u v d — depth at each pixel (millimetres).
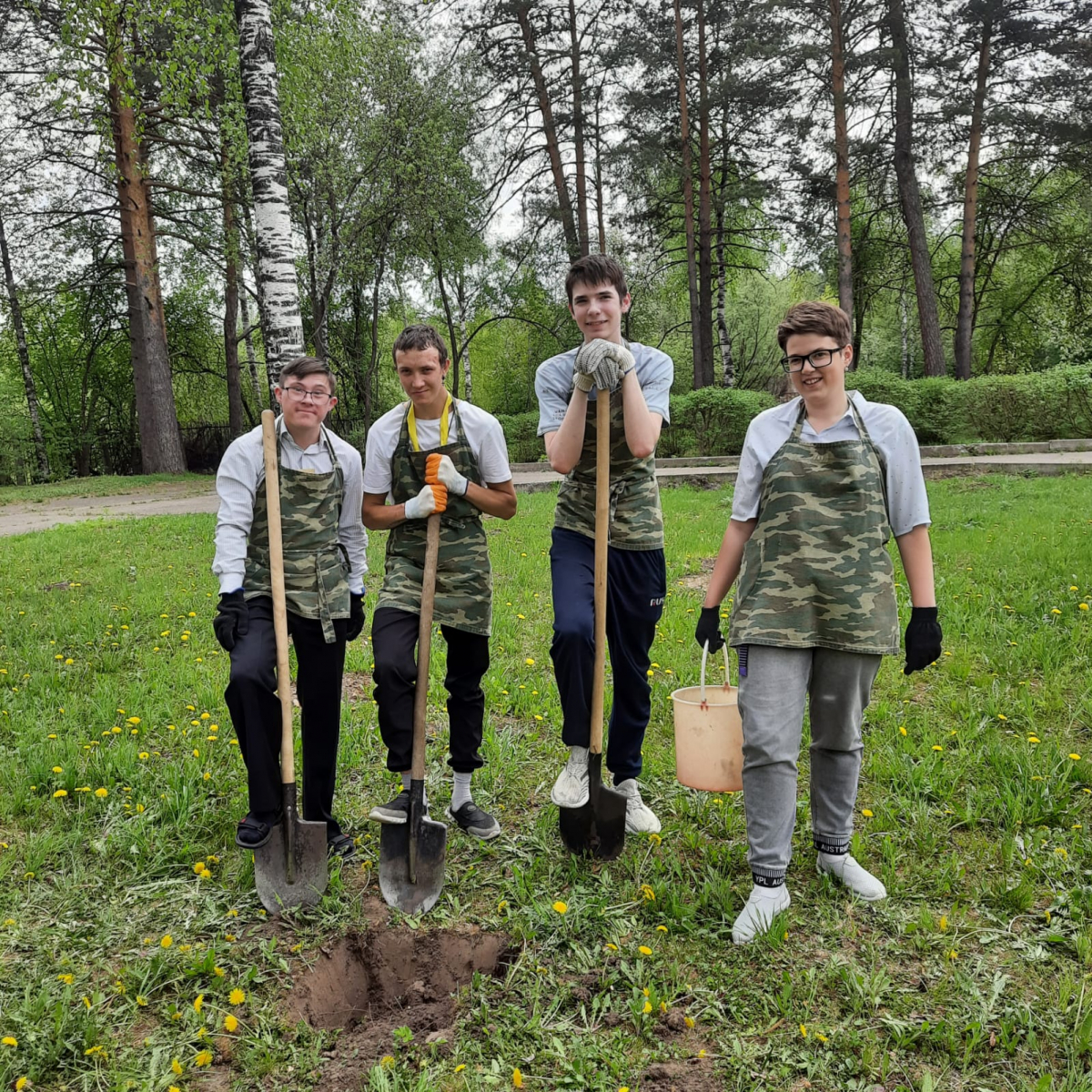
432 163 20219
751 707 2773
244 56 8422
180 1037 2352
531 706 4625
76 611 6598
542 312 29125
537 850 3273
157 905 2955
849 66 20719
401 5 19578
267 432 2969
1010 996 2426
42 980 2562
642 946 2619
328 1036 2430
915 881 2982
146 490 19375
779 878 2768
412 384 3098
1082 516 9688
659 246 26594
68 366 31344
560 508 3318
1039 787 3492
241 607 2961
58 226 22719
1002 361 33219
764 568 2787
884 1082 2150
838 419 2777
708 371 25812
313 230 21219
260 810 2945
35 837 3303
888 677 4871
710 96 22062
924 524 2762
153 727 4375
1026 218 26609
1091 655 4918
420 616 3035
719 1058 2232
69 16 9469
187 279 25156
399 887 2932
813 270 27703
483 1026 2346
